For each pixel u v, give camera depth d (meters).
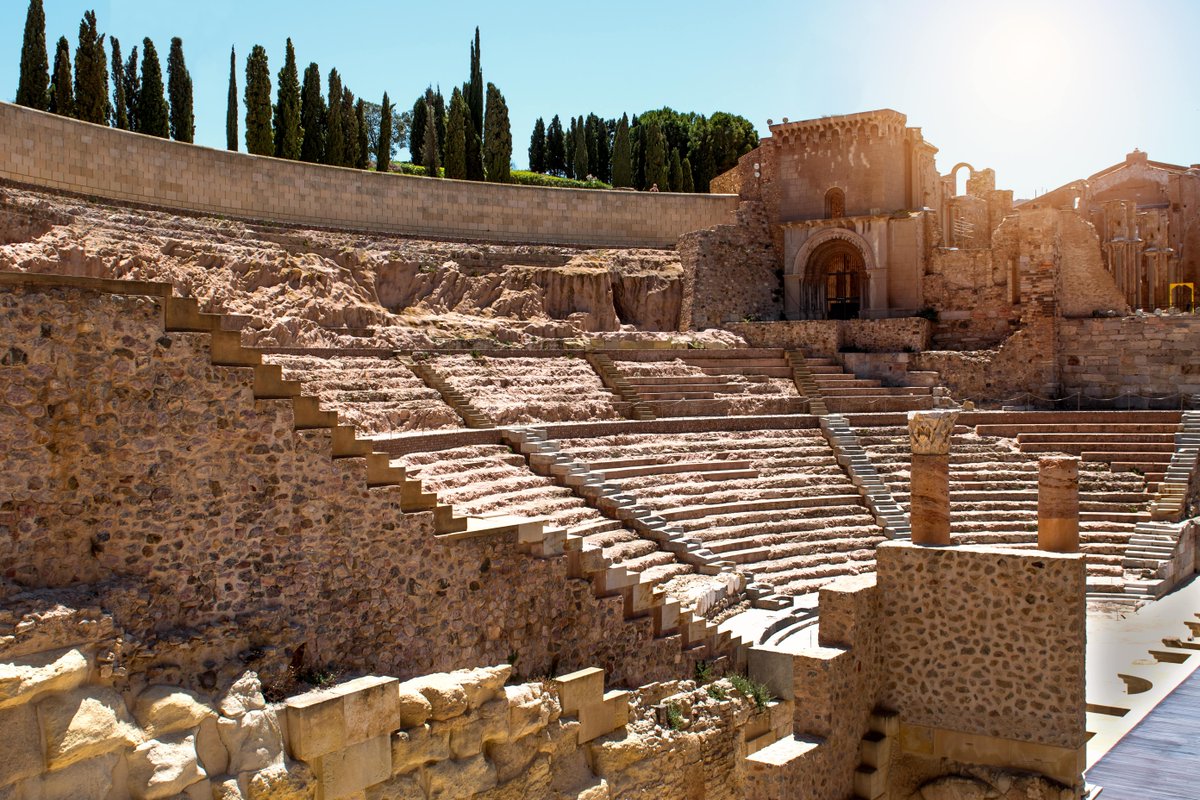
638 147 77.31
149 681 14.70
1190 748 19.89
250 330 35.12
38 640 13.23
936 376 49.41
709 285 54.50
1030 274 49.56
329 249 43.88
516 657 20.39
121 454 15.10
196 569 15.84
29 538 14.13
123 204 39.22
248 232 42.03
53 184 36.97
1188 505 38.53
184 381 15.84
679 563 29.36
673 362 46.47
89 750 13.09
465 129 60.72
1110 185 64.75
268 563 16.73
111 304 15.09
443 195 51.50
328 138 54.75
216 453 16.19
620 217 56.44
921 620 19.78
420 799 16.28
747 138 79.88
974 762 19.20
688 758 21.91
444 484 26.94
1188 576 36.16
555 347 45.19
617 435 37.34
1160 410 46.50
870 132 55.09
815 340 51.34
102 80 44.19
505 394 37.62
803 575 32.03
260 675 15.88
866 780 18.86
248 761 14.52
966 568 19.38
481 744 17.36
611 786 19.81
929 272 53.66
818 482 37.91
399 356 37.03
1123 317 48.88
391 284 45.97
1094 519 37.66
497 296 48.59
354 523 17.88
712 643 25.05
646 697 22.22
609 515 29.72
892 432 43.19
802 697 18.38
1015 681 18.88
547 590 20.98
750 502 34.91
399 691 16.27
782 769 16.75
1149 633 28.59
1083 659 18.39
